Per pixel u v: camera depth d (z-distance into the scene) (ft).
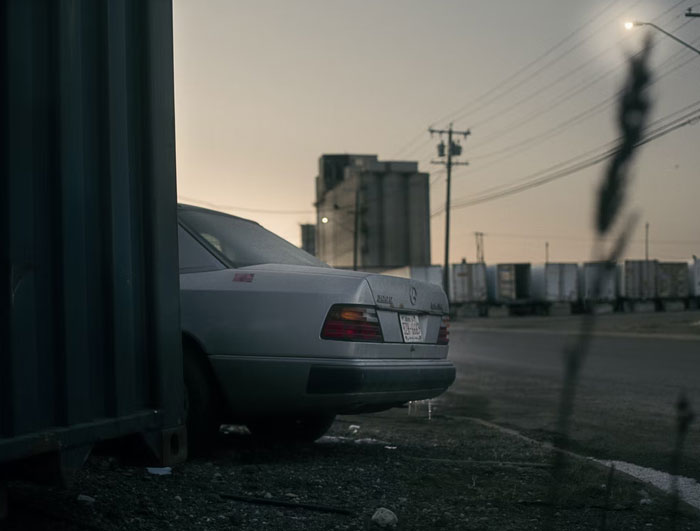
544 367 48.55
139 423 10.36
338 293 14.90
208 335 15.26
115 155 10.24
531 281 183.83
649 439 20.11
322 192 300.20
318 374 14.57
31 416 8.36
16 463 8.68
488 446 18.66
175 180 11.55
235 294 15.39
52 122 9.00
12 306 8.10
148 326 10.88
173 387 11.21
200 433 15.17
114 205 10.16
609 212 3.63
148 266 10.93
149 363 10.89
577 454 17.84
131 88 10.80
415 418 24.40
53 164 8.98
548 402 29.45
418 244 209.26
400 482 14.02
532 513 11.96
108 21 10.16
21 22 8.48
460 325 143.95
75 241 9.22
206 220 17.40
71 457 8.89
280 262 17.26
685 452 18.12
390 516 11.14
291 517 11.31
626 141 3.56
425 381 16.56
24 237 8.37
